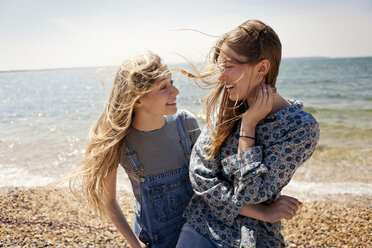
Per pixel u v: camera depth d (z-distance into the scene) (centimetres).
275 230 168
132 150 203
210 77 168
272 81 158
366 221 448
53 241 365
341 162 758
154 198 203
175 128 210
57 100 2648
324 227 439
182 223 208
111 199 210
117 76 193
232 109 168
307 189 595
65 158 847
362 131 1070
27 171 725
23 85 5766
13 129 1329
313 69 5962
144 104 187
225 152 170
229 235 167
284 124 154
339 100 1989
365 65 6619
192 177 176
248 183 153
